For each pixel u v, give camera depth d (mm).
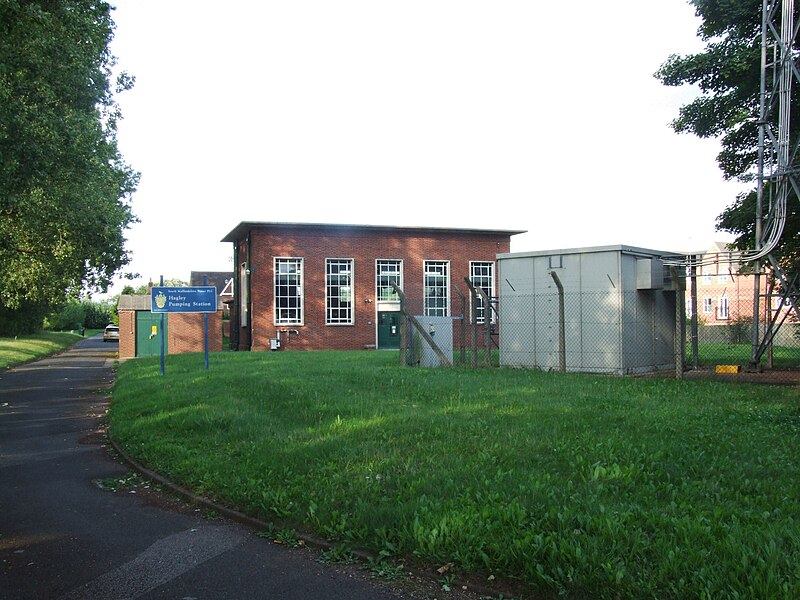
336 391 11906
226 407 10906
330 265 37438
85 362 33750
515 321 18203
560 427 8289
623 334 16359
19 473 8719
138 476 8352
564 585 4180
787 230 17422
